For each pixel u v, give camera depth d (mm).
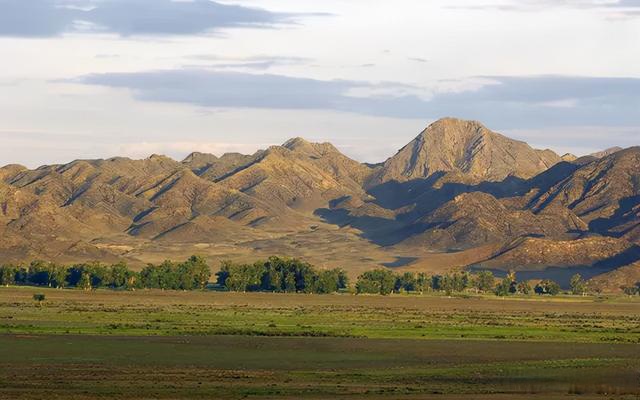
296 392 188375
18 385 193125
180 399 176625
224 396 181000
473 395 190250
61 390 186125
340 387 197750
